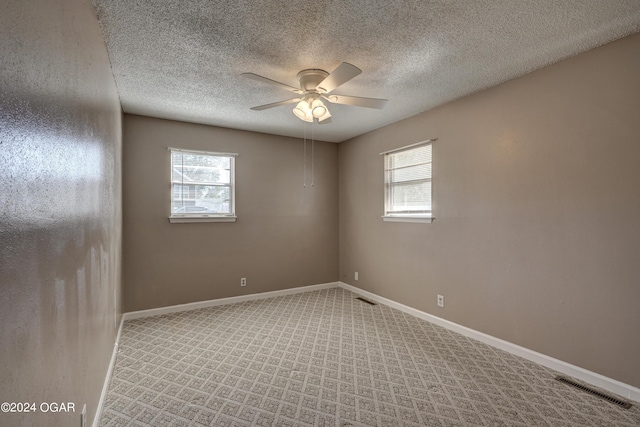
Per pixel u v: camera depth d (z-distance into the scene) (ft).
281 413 6.80
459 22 6.85
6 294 2.45
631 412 6.75
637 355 7.11
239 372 8.45
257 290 15.33
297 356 9.36
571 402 7.12
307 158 16.83
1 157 2.33
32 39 2.93
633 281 7.18
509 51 8.01
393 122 13.98
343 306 14.17
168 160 13.35
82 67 4.95
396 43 7.66
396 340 10.48
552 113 8.61
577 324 8.09
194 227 13.87
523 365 8.77
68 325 4.18
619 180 7.40
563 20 6.78
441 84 10.01
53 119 3.52
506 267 9.68
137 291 12.67
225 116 13.02
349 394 7.47
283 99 11.21
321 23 6.88
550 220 8.63
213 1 6.12
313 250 16.94
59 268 3.78
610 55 7.55
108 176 7.80
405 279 13.37
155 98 11.00
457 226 11.20
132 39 7.36
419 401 7.19
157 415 6.72
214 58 8.33
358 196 16.24
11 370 2.55
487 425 6.40
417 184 13.02
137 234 12.71
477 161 10.53
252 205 15.23
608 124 7.57
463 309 10.98
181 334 10.96
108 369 7.82
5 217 2.41
